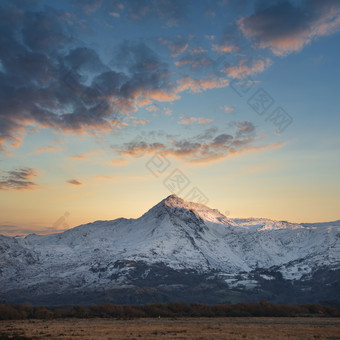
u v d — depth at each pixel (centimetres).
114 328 13950
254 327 14075
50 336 11338
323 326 14650
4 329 14025
